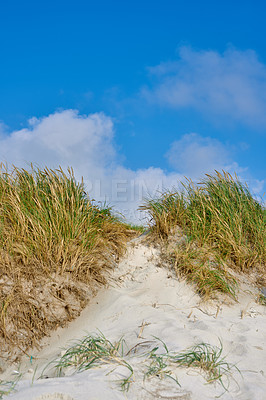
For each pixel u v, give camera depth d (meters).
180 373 3.39
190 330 4.50
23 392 2.96
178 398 3.04
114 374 3.28
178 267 6.11
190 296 5.62
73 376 3.29
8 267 5.04
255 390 3.28
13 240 5.35
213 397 3.14
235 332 4.64
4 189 6.07
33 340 4.67
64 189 6.41
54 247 5.48
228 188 7.38
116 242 6.61
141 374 3.31
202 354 3.80
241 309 5.50
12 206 5.80
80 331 4.89
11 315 4.72
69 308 5.10
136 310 5.13
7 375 4.17
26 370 4.24
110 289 5.69
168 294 5.61
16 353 4.49
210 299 5.60
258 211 7.20
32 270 5.13
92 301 5.46
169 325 4.64
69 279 5.29
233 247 6.43
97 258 5.96
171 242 6.56
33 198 6.05
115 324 4.88
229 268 6.27
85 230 6.04
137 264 6.26
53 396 2.90
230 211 6.91
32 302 4.87
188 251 6.30
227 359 3.91
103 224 6.52
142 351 3.93
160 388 3.14
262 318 5.22
